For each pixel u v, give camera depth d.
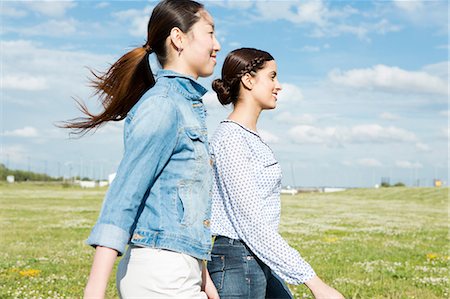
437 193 54.34
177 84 3.13
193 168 3.05
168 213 2.98
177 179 3.01
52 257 12.67
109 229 2.74
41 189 72.62
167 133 2.94
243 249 3.87
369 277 10.28
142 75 3.29
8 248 14.42
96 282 2.71
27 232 19.00
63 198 49.59
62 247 14.80
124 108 3.31
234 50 4.20
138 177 2.83
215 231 3.95
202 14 3.23
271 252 3.76
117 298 8.02
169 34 3.19
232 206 3.89
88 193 61.88
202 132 3.13
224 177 3.92
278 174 4.04
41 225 22.22
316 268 11.27
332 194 67.44
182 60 3.20
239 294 3.85
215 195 4.00
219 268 3.89
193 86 3.20
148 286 2.94
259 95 4.11
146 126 2.90
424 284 9.69
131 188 2.80
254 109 4.15
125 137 3.00
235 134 3.98
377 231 20.80
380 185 87.06
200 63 3.21
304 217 29.77
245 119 4.13
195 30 3.19
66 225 22.33
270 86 4.13
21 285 9.20
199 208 3.07
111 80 3.30
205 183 3.12
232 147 3.93
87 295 2.70
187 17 3.18
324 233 19.97
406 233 19.98
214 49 3.26
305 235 19.12
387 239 17.80
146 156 2.87
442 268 11.50
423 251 14.41
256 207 3.83
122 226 2.76
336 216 30.78
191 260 3.02
